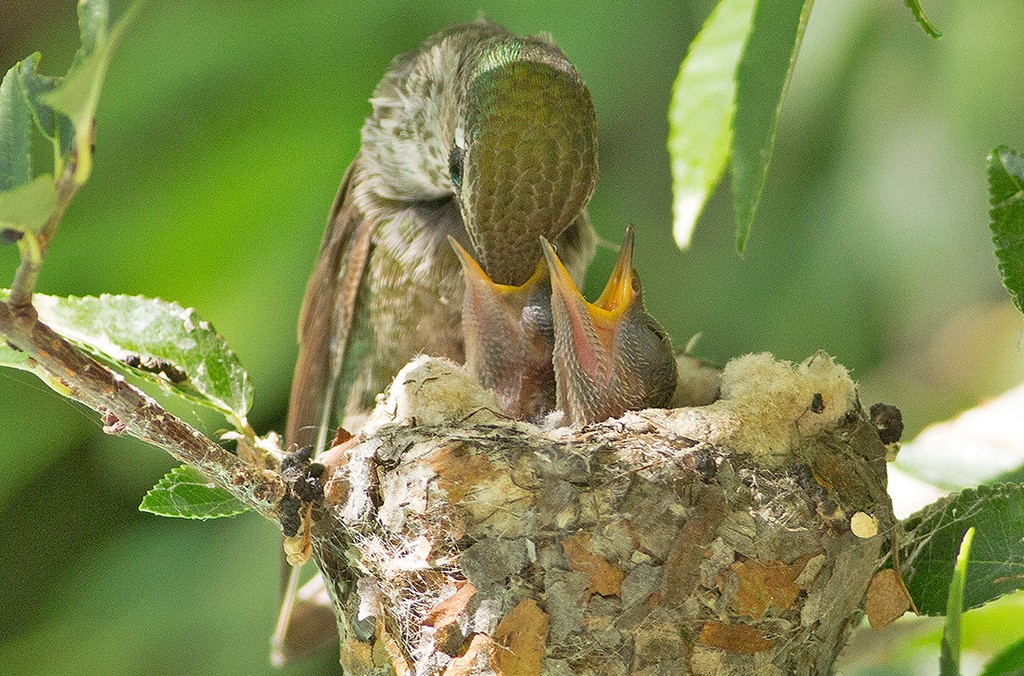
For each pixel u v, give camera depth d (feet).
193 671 26.71
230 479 14.52
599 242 23.91
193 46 26.61
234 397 15.30
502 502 16.22
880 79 26.35
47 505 29.01
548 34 22.99
